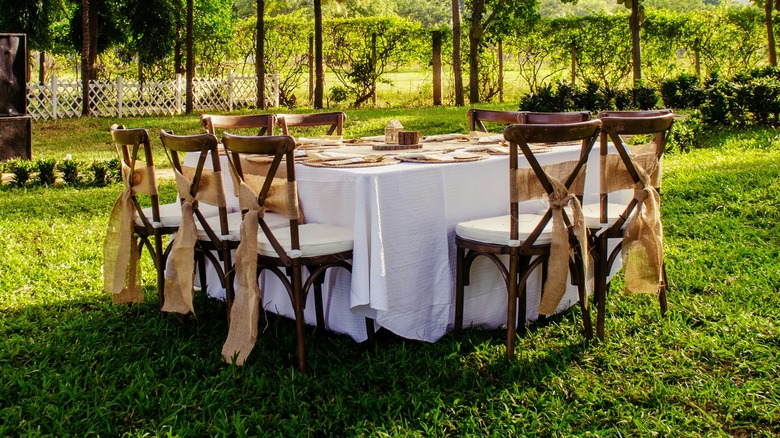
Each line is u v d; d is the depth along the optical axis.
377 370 3.36
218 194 3.58
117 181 8.96
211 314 4.23
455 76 19.14
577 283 3.68
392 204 3.51
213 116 5.52
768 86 10.79
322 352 3.60
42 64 22.25
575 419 2.91
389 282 3.55
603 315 3.70
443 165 3.74
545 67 21.58
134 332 3.92
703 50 19.52
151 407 3.05
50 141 12.99
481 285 3.93
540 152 4.27
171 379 3.31
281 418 2.96
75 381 3.26
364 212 3.41
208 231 3.70
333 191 3.69
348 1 21.45
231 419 2.92
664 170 8.04
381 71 20.64
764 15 18.92
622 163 3.70
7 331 3.99
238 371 3.37
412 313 3.68
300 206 3.96
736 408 2.97
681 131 9.72
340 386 3.21
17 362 3.55
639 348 3.58
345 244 3.43
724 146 9.50
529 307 4.06
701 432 2.82
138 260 4.16
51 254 5.52
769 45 16.50
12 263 5.26
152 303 4.43
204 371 3.40
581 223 3.46
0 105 10.22
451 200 3.82
